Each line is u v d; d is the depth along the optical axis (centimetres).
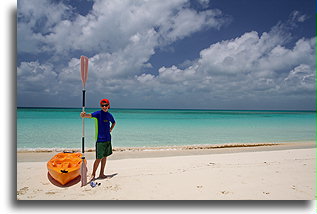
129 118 2730
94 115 440
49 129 1375
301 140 1141
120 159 661
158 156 728
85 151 805
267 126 1867
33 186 412
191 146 938
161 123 2014
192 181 433
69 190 394
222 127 1739
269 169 517
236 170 508
